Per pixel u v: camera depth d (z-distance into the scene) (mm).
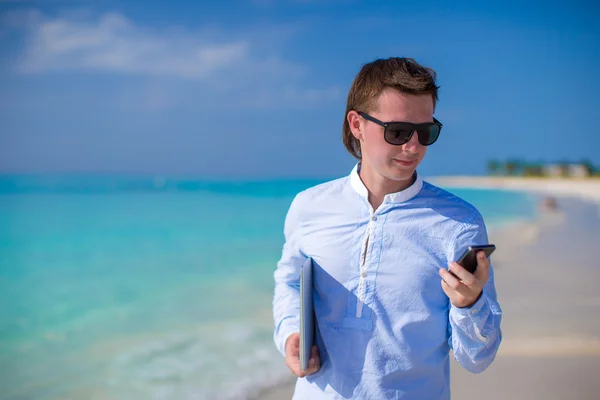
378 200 1862
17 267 13938
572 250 12305
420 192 1822
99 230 23234
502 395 4203
